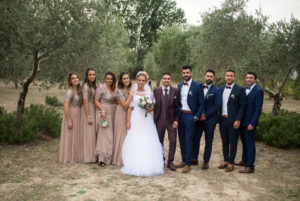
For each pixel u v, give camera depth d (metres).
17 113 6.77
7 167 4.81
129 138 4.95
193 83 4.95
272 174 4.88
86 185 4.08
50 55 7.29
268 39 8.30
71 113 5.18
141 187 4.08
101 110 5.21
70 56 6.89
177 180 4.45
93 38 7.12
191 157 4.95
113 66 12.19
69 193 3.76
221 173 4.88
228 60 9.30
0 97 15.64
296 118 8.43
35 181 4.20
